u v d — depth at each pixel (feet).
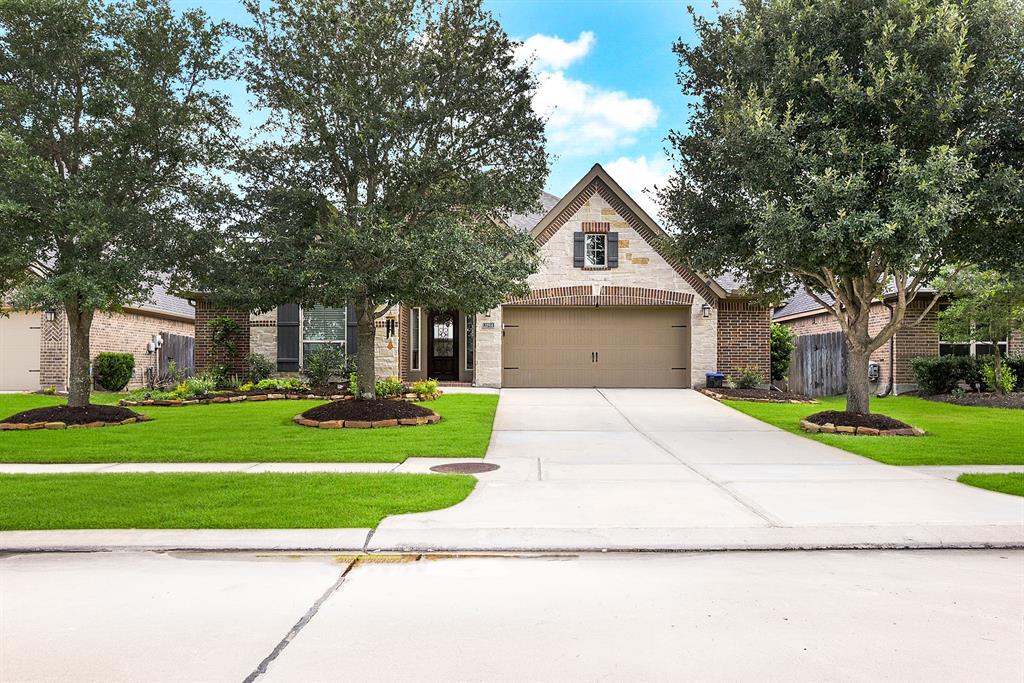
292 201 39.50
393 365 61.62
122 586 15.49
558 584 15.67
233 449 32.50
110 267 36.55
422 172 38.68
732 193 40.50
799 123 34.22
